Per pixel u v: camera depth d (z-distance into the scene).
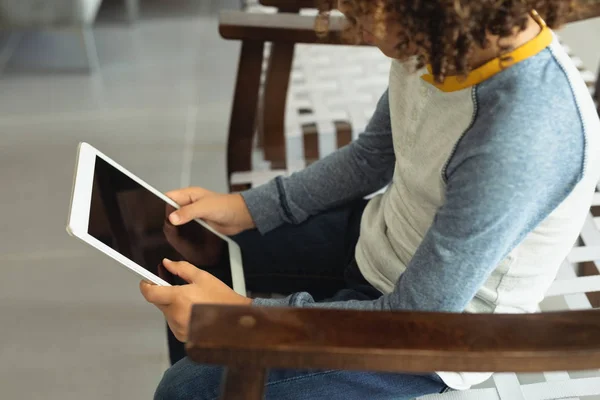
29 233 1.47
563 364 0.51
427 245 0.60
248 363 0.51
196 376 0.71
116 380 1.17
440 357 0.50
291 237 0.90
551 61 0.57
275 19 1.04
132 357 1.20
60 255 1.41
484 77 0.58
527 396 0.77
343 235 0.90
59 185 1.60
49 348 1.22
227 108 1.87
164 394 0.72
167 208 0.85
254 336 0.51
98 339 1.23
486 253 0.58
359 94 1.28
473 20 0.51
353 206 0.91
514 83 0.56
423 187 0.67
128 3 2.26
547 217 0.63
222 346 0.50
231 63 2.09
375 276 0.78
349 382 0.70
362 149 0.86
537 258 0.67
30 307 1.29
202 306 0.53
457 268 0.59
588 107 0.58
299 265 0.90
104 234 0.70
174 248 0.79
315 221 0.90
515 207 0.56
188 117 1.83
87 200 0.71
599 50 1.97
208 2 2.46
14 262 1.39
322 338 0.51
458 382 0.72
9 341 1.23
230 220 0.88
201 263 0.82
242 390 0.53
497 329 0.53
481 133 0.57
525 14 0.52
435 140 0.64
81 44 2.01
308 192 0.88
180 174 1.63
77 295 1.32
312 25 1.02
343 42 1.02
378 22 0.55
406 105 0.69
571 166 0.57
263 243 0.90
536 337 0.52
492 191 0.55
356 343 0.51
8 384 1.16
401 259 0.75
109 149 1.71
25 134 1.77
